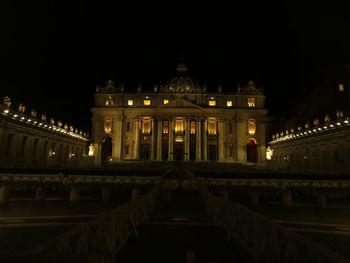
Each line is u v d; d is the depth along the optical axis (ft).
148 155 343.67
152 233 52.60
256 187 112.06
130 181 115.55
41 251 23.57
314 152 269.44
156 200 84.23
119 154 335.88
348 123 213.87
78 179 114.21
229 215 51.96
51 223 70.33
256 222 38.55
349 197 122.62
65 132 319.06
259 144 339.16
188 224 60.90
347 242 56.65
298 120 341.00
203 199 86.58
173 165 265.54
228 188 112.06
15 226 66.95
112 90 351.05
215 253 41.55
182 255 40.04
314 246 25.66
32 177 112.37
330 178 131.75
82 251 28.91
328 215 87.45
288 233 30.73
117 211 40.11
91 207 95.81
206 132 341.82
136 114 343.46
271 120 413.18
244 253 41.45
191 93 346.33
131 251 41.70
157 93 347.15
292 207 104.42
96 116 343.87
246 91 352.08
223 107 343.05
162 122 343.87
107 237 34.42
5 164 199.72
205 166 264.11
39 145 267.39
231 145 339.77
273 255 33.30
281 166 285.84
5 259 18.43
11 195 122.62
